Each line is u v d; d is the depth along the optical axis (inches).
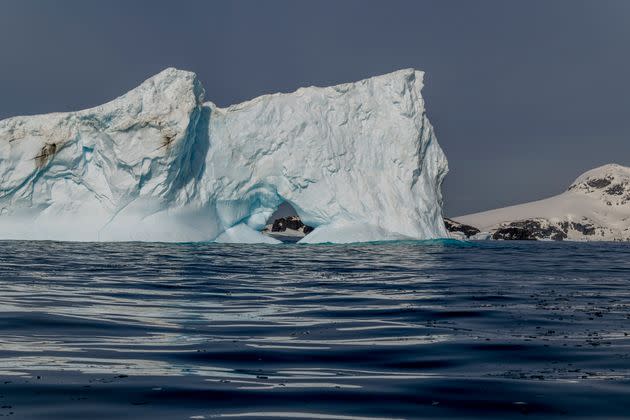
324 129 1726.1
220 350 364.2
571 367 328.2
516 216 6919.3
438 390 281.6
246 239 1774.1
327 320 480.4
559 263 1279.5
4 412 242.4
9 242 1523.1
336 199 1718.8
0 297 577.9
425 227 1743.4
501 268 1060.5
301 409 251.4
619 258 1601.9
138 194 1608.0
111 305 546.9
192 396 268.4
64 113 1620.3
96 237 1596.9
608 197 7342.5
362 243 1680.6
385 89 1752.0
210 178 1710.1
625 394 276.7
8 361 327.0
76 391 273.6
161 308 536.4
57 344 374.6
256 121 1724.9
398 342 391.9
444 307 552.4
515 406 258.1
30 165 1611.7
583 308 552.7
